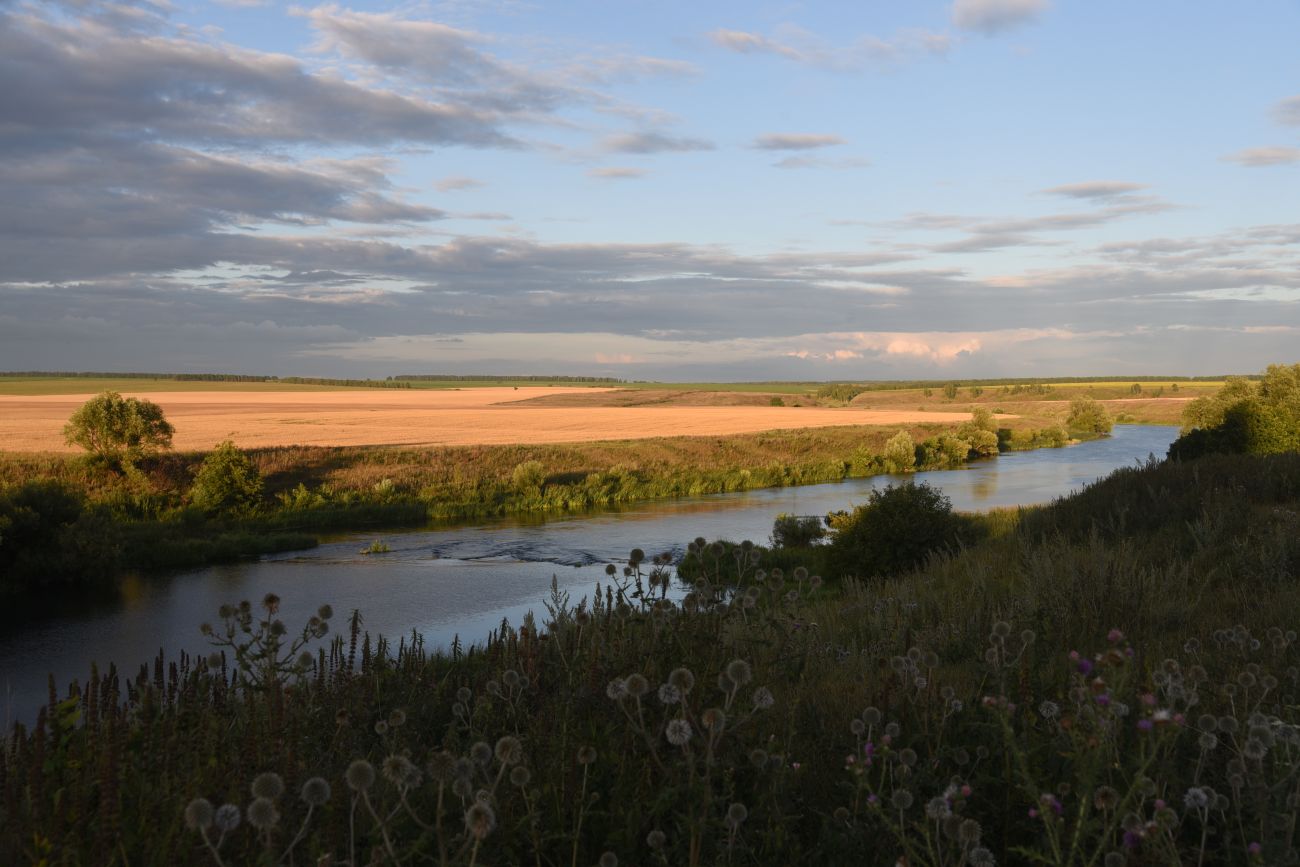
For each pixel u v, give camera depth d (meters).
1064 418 132.75
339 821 2.99
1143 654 5.84
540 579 30.62
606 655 5.06
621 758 3.66
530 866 3.21
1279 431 40.25
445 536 40.75
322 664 5.14
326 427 90.81
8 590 28.72
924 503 21.75
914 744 3.88
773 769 3.45
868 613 9.48
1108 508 16.55
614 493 55.03
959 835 2.68
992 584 10.99
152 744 3.80
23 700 17.91
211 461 45.72
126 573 32.25
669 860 3.16
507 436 84.44
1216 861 3.22
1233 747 3.64
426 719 4.96
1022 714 3.92
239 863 2.83
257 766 3.47
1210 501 14.58
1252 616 7.45
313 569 32.88
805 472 65.44
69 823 3.04
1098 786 3.20
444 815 3.24
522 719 4.51
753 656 5.68
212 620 25.12
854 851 3.12
